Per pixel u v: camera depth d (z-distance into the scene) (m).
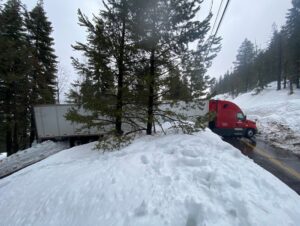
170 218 3.43
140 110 9.32
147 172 5.23
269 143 13.21
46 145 16.61
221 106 15.07
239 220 3.28
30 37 20.47
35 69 19.36
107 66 9.21
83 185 5.45
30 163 14.07
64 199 5.15
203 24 8.61
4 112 17.53
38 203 5.49
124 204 4.13
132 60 9.34
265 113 25.42
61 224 4.36
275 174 7.67
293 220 3.46
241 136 15.30
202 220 3.24
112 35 9.07
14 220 5.21
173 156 5.98
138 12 8.63
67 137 16.09
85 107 8.99
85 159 8.00
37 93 19.70
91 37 9.00
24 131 20.25
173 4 8.49
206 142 7.15
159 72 9.27
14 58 17.06
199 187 4.19
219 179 4.38
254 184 4.43
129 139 8.61
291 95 36.25
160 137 8.53
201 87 8.81
